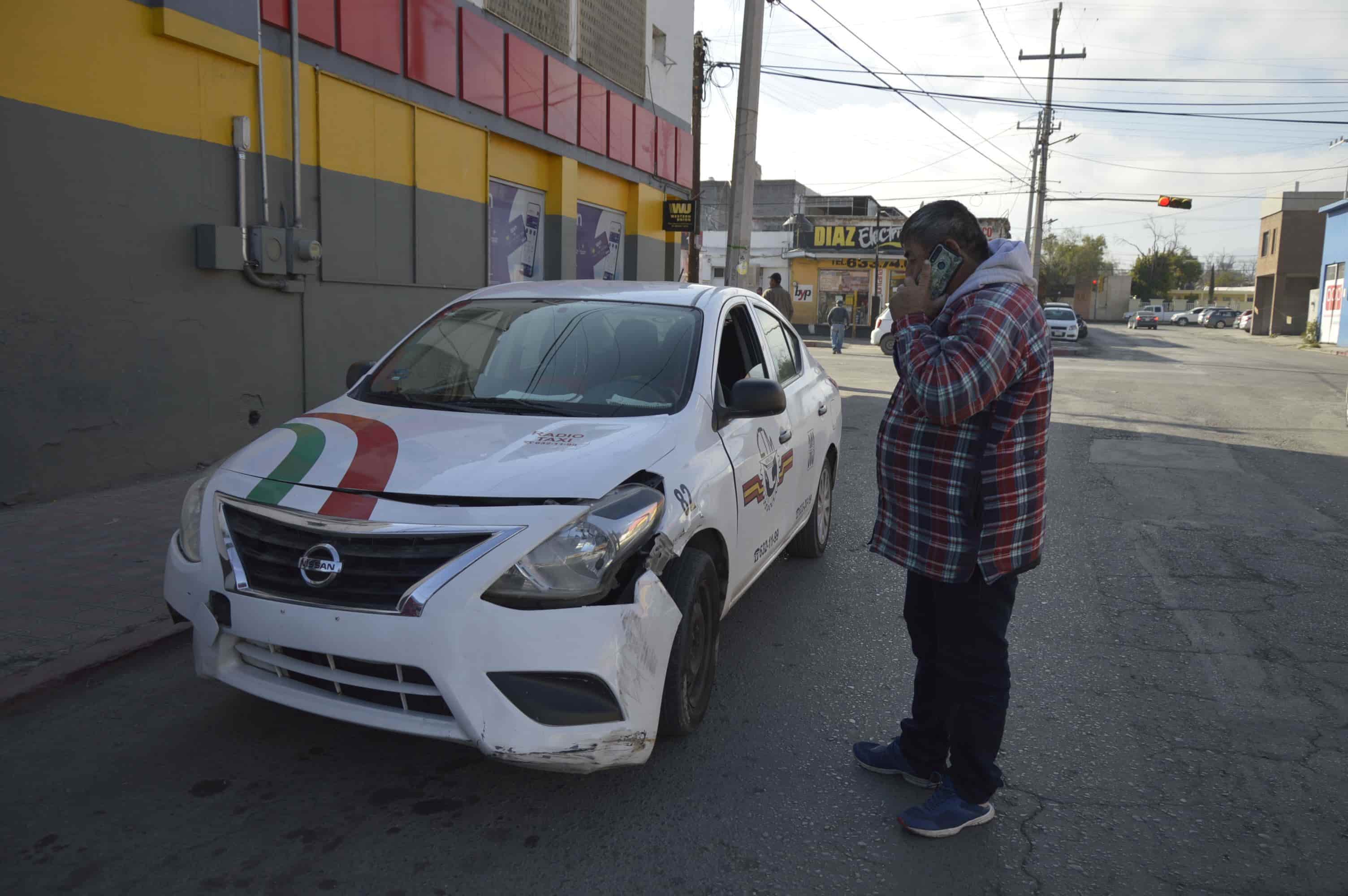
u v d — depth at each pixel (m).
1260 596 5.30
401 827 2.85
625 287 4.60
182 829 2.82
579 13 13.81
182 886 2.54
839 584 5.36
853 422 12.21
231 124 7.65
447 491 2.87
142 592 4.71
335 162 9.02
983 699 2.79
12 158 6.06
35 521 5.91
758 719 3.67
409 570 2.73
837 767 3.31
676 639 3.12
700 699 3.44
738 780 3.20
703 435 3.57
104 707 3.61
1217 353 32.16
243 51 7.62
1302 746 3.54
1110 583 5.52
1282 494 8.02
